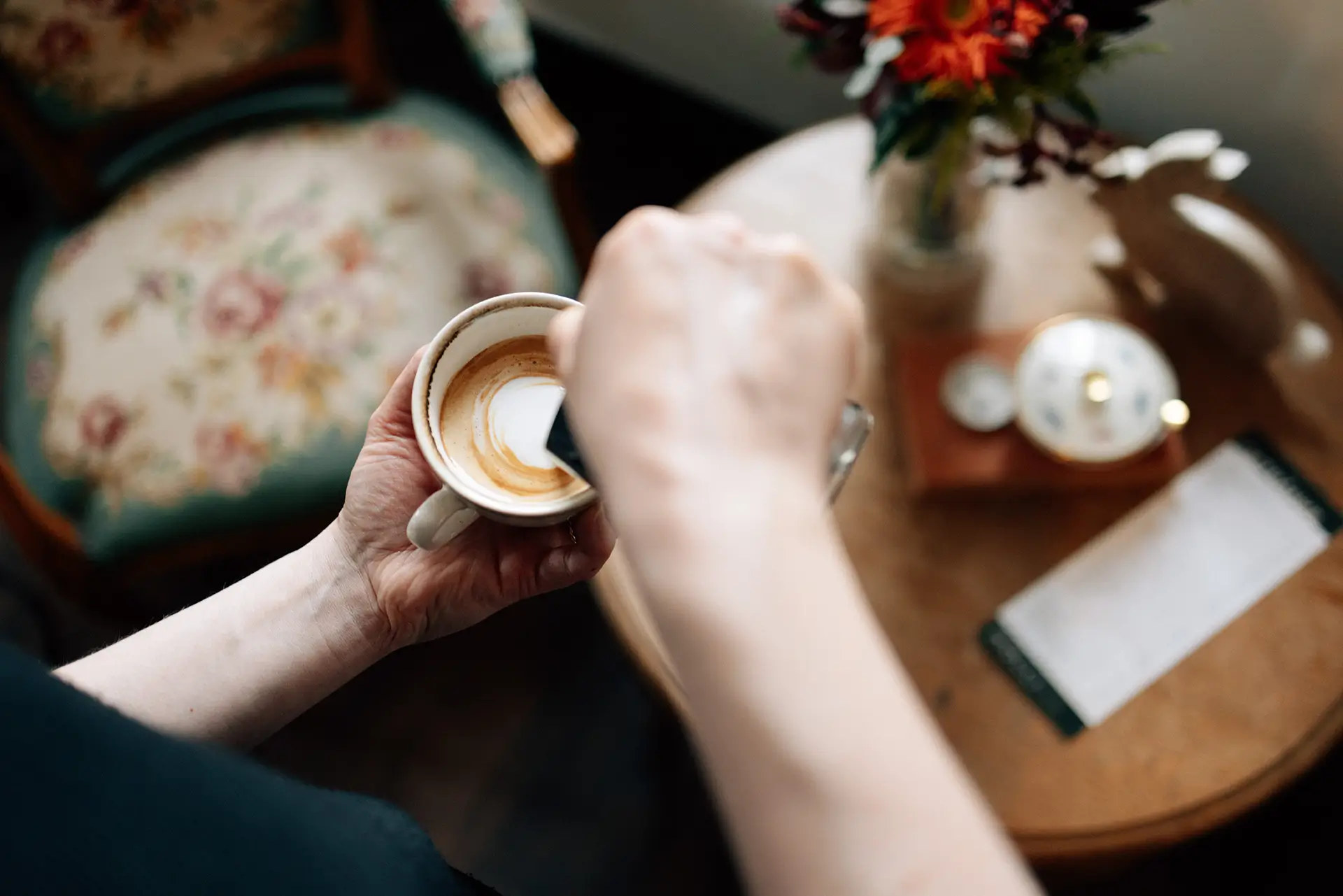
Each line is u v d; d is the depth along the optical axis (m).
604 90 1.76
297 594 0.61
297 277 1.08
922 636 0.87
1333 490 0.90
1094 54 0.75
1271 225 1.02
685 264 0.33
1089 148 1.05
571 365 0.34
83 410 1.06
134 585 1.43
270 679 0.59
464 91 1.73
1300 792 1.25
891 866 0.27
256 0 1.10
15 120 1.07
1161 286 0.96
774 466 0.31
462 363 0.55
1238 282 0.88
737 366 0.32
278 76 1.20
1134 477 0.89
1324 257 1.28
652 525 0.30
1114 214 0.92
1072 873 0.86
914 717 0.29
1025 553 0.89
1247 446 0.92
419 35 1.76
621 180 1.71
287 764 1.38
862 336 0.34
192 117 1.25
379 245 1.09
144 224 1.13
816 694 0.28
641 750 1.37
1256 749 0.81
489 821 1.35
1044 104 0.79
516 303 0.54
